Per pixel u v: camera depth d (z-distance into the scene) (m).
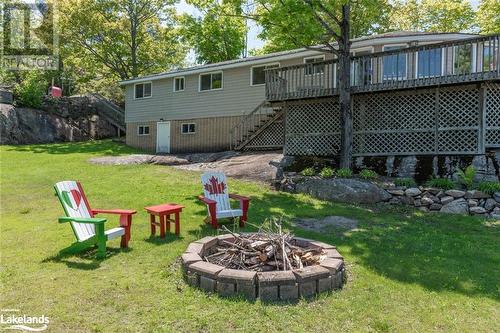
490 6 21.23
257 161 14.30
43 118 24.84
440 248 6.07
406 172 11.48
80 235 5.46
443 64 11.77
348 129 12.06
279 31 11.79
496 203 8.85
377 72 11.91
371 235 6.84
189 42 32.94
